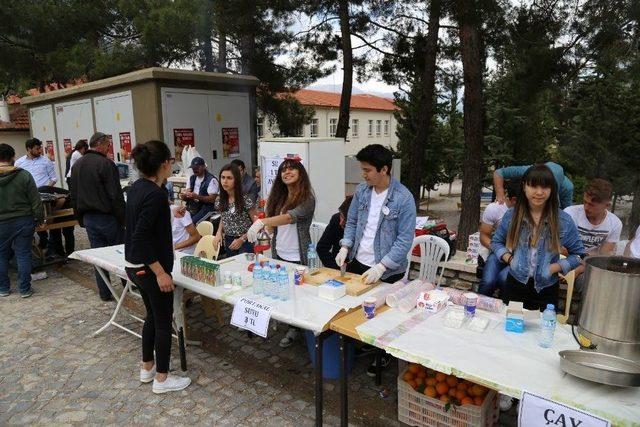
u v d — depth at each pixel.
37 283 5.66
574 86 9.48
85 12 10.35
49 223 6.26
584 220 3.60
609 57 6.38
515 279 2.99
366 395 3.18
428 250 4.14
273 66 11.09
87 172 4.74
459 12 5.04
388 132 35.03
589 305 2.08
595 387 1.85
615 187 9.93
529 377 1.93
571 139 10.93
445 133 15.95
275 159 6.22
